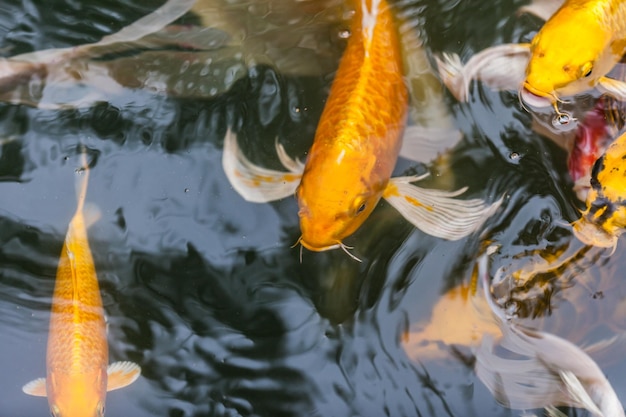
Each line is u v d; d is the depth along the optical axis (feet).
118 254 5.22
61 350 4.91
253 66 5.54
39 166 5.38
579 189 5.26
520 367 4.97
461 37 5.63
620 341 5.00
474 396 4.96
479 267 5.13
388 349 5.04
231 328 5.12
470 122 5.41
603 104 5.41
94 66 5.54
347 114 4.95
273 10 5.68
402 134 5.24
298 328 5.10
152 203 5.31
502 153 5.36
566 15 5.26
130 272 5.20
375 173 5.00
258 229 5.25
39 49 5.59
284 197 5.27
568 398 4.91
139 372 5.03
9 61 5.53
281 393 5.01
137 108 5.48
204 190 5.32
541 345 4.99
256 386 5.02
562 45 5.22
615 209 5.04
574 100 5.42
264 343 5.08
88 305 5.01
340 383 5.01
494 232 5.20
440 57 5.55
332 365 5.04
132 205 5.30
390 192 5.24
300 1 5.67
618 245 5.12
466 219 5.23
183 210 5.30
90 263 5.09
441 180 5.30
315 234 4.95
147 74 5.52
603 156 5.12
